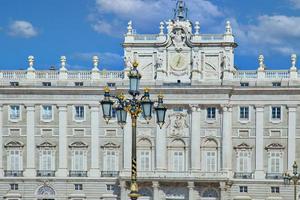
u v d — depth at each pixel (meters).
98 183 137.25
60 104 139.00
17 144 139.25
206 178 132.12
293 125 135.25
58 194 137.75
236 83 137.12
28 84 139.50
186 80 137.38
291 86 134.88
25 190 138.25
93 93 138.25
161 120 61.53
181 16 138.62
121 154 137.50
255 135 136.00
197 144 136.12
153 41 137.75
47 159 139.12
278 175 134.75
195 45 137.25
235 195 135.25
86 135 138.50
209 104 135.88
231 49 136.88
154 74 137.88
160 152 136.62
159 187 133.75
